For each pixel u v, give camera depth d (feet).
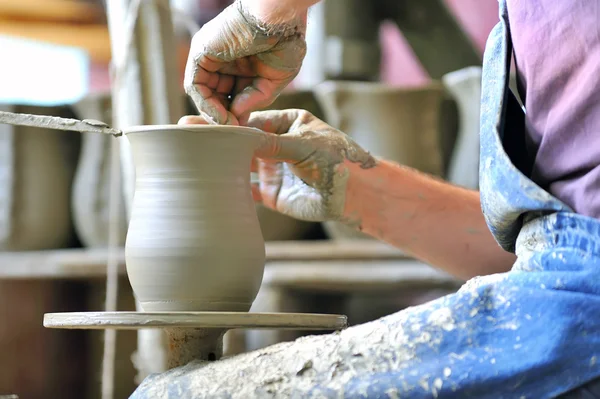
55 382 10.43
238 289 4.06
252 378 3.54
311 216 5.10
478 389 3.28
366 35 10.84
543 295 3.34
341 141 4.83
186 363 4.10
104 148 9.90
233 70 4.34
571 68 3.58
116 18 6.05
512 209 3.66
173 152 4.03
